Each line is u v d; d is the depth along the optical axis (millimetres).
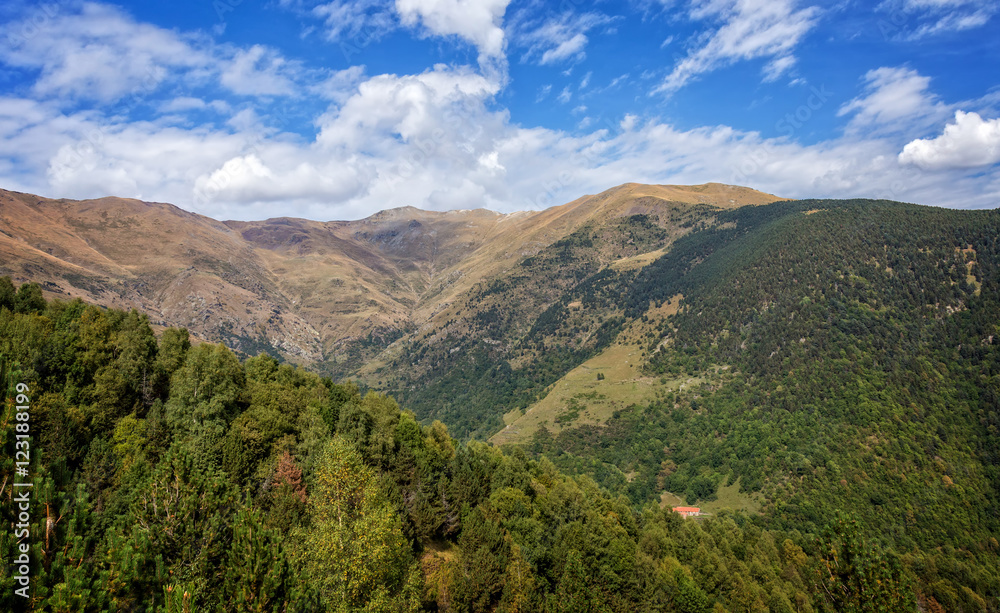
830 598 51500
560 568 64375
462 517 67312
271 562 28156
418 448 79438
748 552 96250
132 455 49969
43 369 55844
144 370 64750
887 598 46531
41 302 76188
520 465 95750
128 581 24562
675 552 84875
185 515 29625
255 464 57062
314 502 45406
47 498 23172
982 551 124562
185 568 28234
